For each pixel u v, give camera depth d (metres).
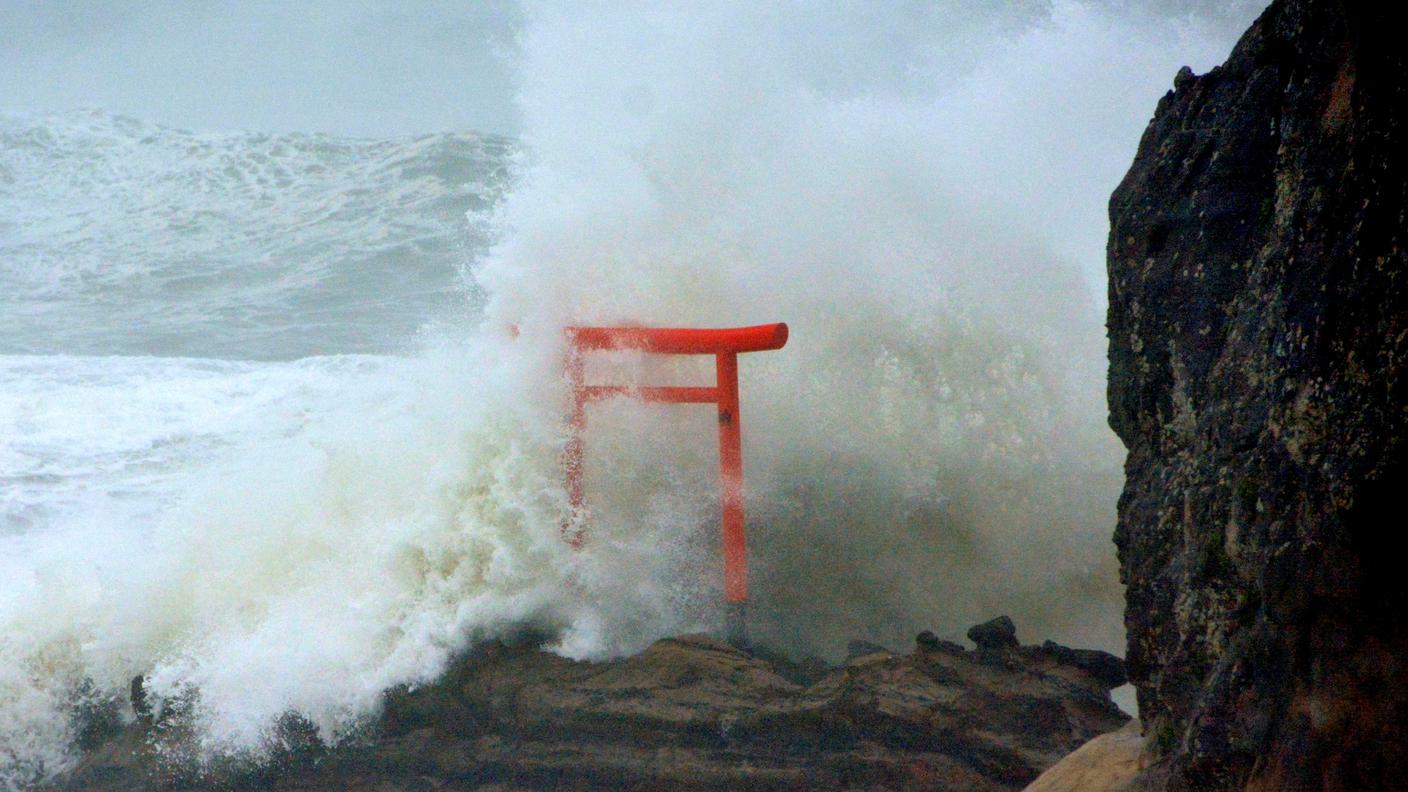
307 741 10.27
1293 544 3.48
